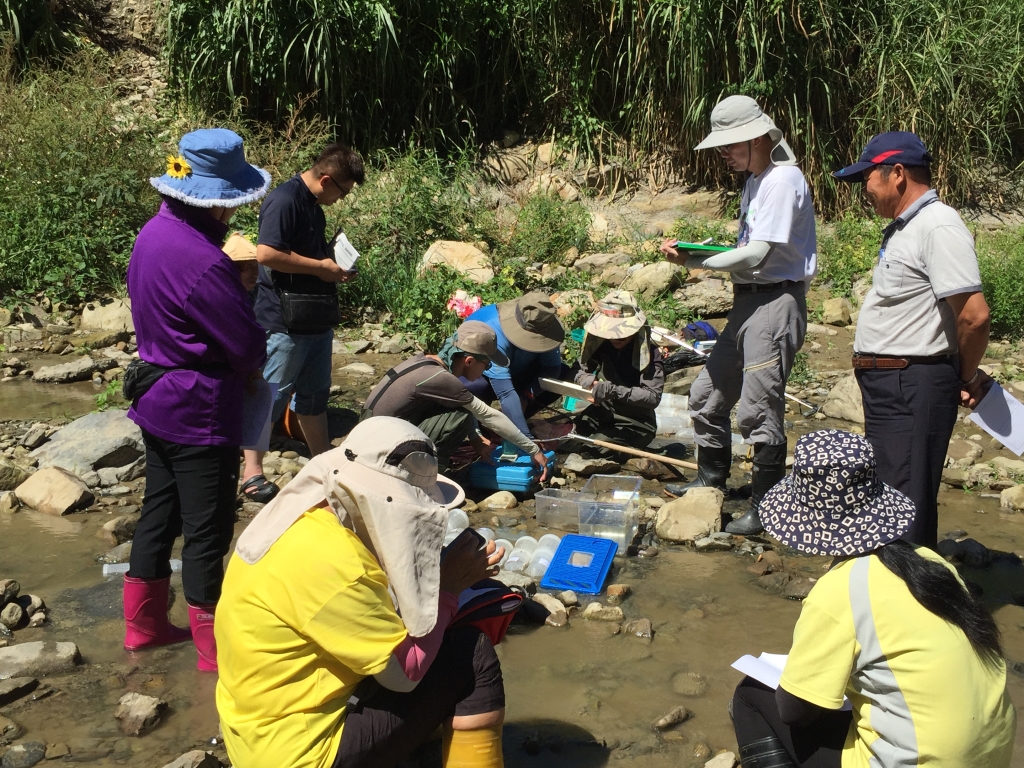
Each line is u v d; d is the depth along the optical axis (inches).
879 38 405.4
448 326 318.3
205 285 133.5
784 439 194.1
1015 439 157.4
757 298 190.1
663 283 346.0
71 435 224.8
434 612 102.0
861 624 94.4
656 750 126.8
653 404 229.8
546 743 127.5
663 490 220.4
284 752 100.3
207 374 137.0
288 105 416.8
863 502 97.9
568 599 165.0
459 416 201.3
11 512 199.9
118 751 124.6
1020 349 318.7
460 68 458.9
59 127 368.2
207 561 140.9
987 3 418.0
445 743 112.2
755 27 383.9
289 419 232.8
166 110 438.3
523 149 453.1
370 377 298.4
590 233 406.6
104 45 474.6
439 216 397.1
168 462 143.6
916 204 154.3
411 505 101.3
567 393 232.7
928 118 405.4
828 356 315.9
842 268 372.2
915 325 155.0
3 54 416.2
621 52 422.3
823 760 103.5
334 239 218.8
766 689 110.2
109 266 357.1
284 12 410.9
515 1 439.8
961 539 189.9
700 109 398.6
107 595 166.6
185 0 425.1
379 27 407.5
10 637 151.3
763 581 174.7
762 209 183.0
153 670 144.0
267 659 99.3
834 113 417.1
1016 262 347.9
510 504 208.1
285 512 103.0
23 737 127.3
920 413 155.5
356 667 98.7
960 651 92.4
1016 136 442.3
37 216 353.4
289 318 205.2
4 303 334.6
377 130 437.7
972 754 92.2
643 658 149.4
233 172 137.6
